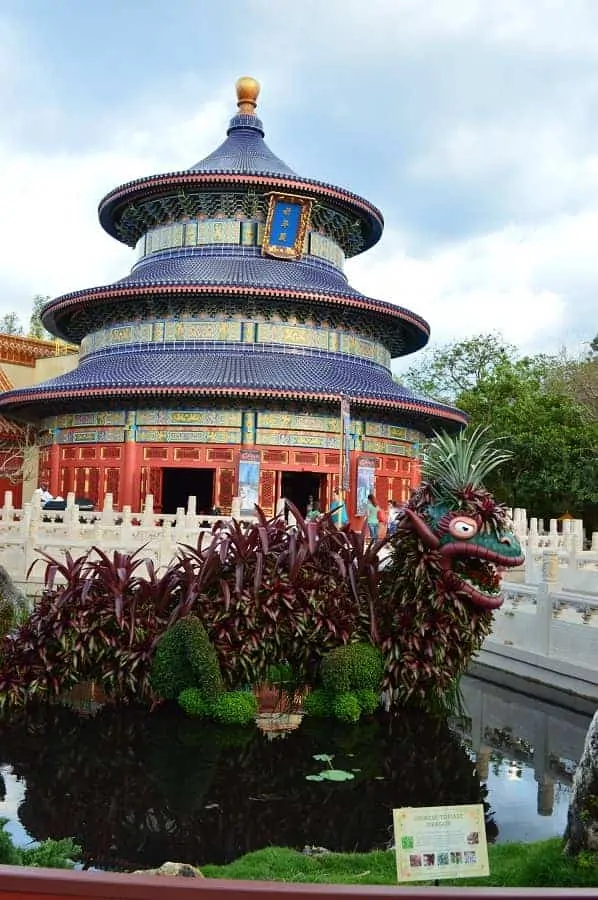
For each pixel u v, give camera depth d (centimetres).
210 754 1468
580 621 1798
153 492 4475
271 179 4966
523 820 1199
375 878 919
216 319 4772
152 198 5231
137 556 2656
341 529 1811
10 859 802
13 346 6600
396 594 1697
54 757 1455
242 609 1619
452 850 719
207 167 5234
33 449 5572
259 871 952
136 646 1666
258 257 5088
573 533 3859
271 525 1842
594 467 6425
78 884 432
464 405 7156
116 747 1505
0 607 1939
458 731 1627
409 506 1705
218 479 4422
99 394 4356
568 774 1404
